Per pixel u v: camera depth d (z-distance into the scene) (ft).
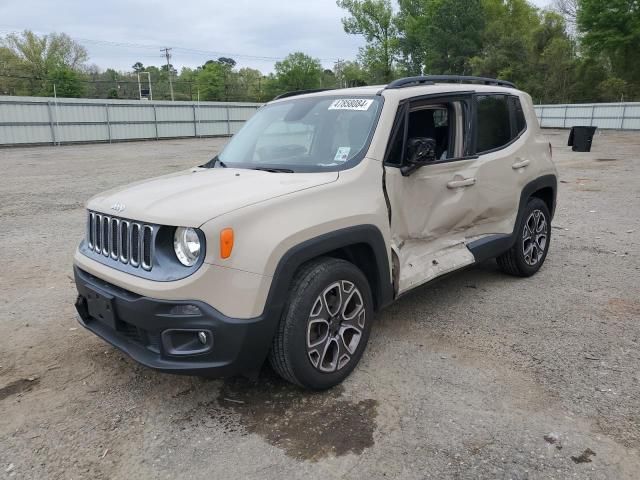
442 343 13.00
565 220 27.20
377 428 9.62
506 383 11.09
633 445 9.04
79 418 10.15
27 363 12.41
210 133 130.93
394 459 8.79
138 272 9.70
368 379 11.31
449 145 14.47
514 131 16.63
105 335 10.64
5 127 96.12
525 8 193.88
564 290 16.61
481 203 14.89
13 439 9.53
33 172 55.16
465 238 15.02
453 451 8.96
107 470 8.70
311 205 10.24
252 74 315.37
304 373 10.20
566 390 10.77
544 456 8.80
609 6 143.33
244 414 10.15
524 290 16.63
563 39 172.96
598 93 162.81
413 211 12.80
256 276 9.24
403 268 12.69
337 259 10.80
